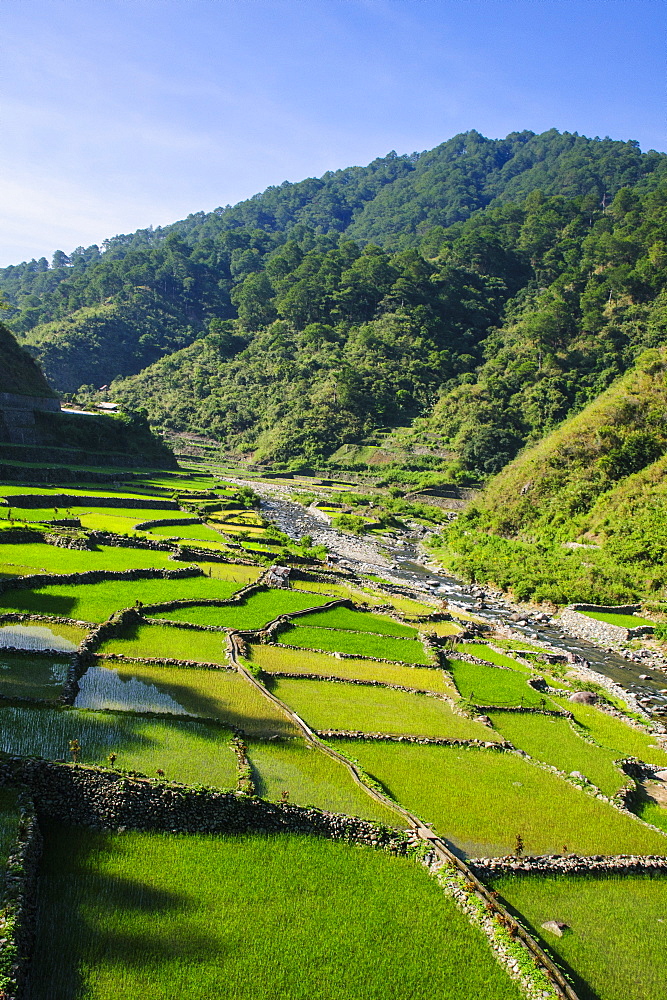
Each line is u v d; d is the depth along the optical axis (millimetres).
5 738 27094
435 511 141875
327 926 20938
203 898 21266
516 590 81750
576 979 20734
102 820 23656
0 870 19500
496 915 22156
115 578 55938
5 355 127312
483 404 178125
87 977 17734
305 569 78375
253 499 128375
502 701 43781
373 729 35750
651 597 75375
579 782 33250
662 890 26000
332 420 198125
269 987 18344
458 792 30578
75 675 34719
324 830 25531
